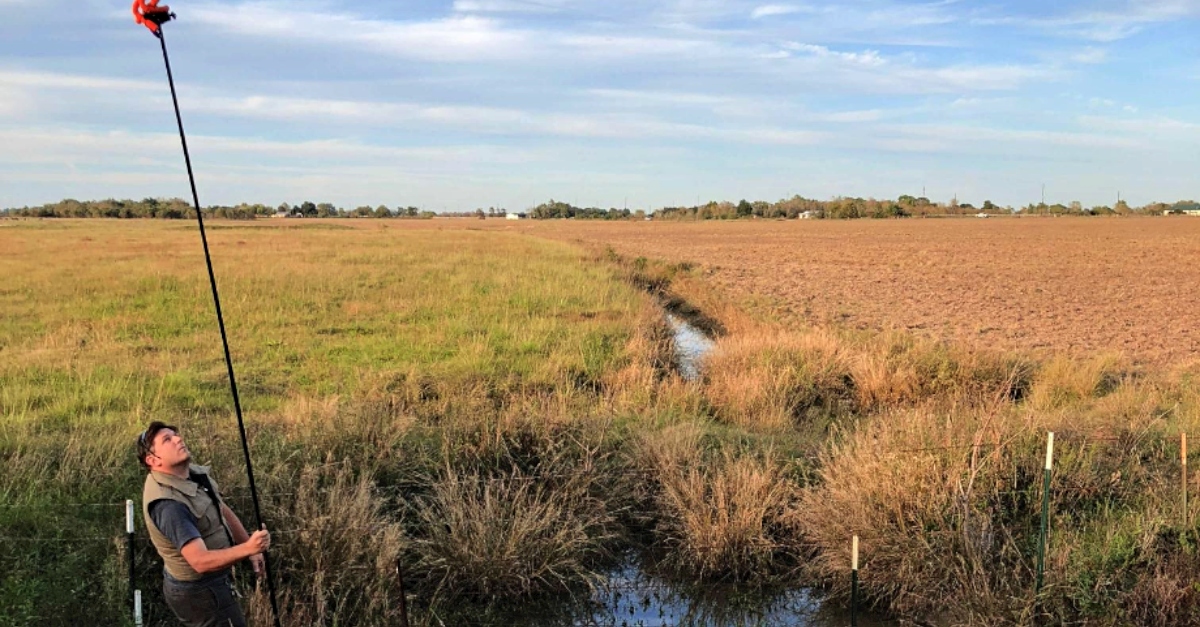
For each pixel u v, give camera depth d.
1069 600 5.58
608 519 6.99
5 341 14.52
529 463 7.76
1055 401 11.22
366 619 5.52
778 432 9.47
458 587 6.23
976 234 78.69
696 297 25.52
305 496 6.16
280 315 17.72
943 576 5.96
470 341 15.07
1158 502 6.54
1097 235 73.44
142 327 16.22
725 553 6.63
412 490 7.28
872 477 6.61
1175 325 19.52
